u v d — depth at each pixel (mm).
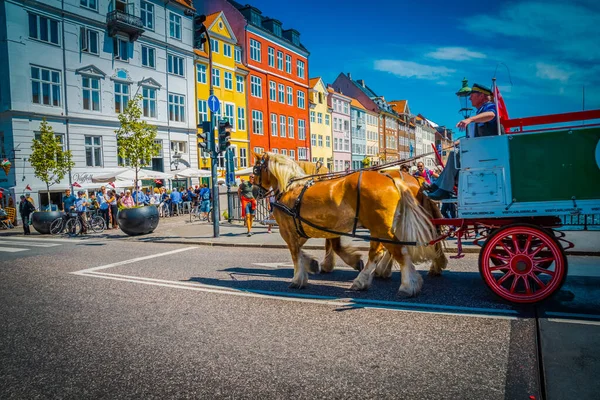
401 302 5301
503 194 4766
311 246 10898
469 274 6680
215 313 5312
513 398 2951
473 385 3158
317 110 52875
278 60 44844
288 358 3826
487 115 4906
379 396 3068
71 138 25234
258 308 5441
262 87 42062
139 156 20391
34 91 23766
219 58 36125
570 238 9227
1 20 22656
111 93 27500
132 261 9719
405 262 5449
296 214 6055
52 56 24500
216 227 13266
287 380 3396
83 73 25875
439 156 5434
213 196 13258
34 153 19984
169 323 4996
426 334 4211
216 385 3377
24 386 3512
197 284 7020
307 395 3141
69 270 8812
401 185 5297
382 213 5238
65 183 24688
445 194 5340
